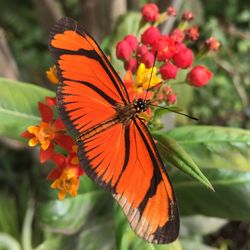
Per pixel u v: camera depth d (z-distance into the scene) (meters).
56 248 0.15
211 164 0.12
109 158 0.09
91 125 0.09
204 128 0.13
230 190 0.13
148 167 0.09
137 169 0.09
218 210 0.13
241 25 0.33
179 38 0.12
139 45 0.12
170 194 0.09
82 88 0.09
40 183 0.13
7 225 0.21
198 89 0.26
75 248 0.15
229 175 0.13
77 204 0.13
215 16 0.33
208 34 0.18
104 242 0.15
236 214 0.13
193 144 0.13
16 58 0.31
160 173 0.09
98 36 0.17
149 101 0.10
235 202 0.13
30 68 0.30
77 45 0.09
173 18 0.16
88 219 0.14
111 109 0.09
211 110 0.27
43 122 0.11
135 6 0.19
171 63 0.12
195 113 0.26
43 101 0.13
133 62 0.11
